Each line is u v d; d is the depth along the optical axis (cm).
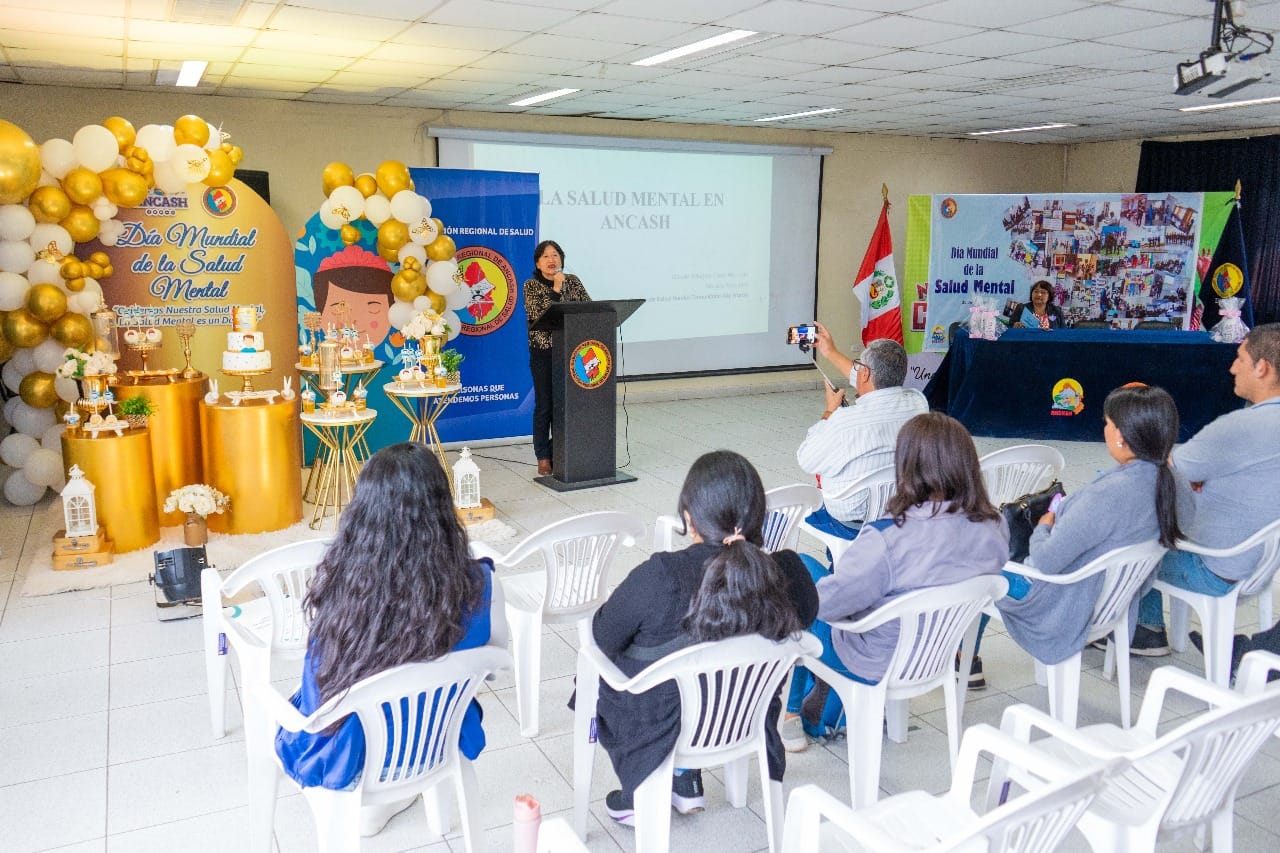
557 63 588
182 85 665
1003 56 565
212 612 293
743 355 995
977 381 760
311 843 246
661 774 207
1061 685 278
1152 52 550
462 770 212
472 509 518
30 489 550
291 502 502
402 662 187
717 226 954
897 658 237
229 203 577
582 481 606
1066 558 270
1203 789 184
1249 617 396
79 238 524
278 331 607
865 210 1031
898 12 451
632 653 209
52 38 503
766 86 682
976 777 275
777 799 226
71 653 362
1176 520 272
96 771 281
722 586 194
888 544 235
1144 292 862
